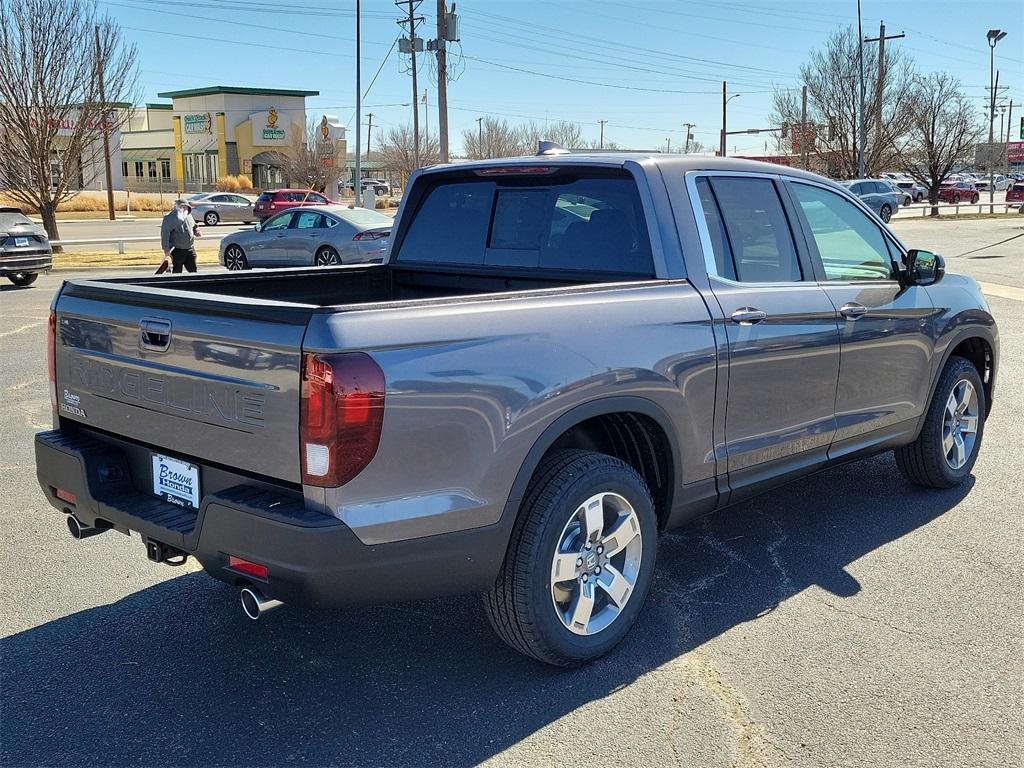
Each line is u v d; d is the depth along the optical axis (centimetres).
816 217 458
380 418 285
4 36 2528
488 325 314
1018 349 1016
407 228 509
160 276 416
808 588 425
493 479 312
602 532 352
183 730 315
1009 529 496
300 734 313
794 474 440
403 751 303
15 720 320
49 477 369
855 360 456
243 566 300
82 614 403
